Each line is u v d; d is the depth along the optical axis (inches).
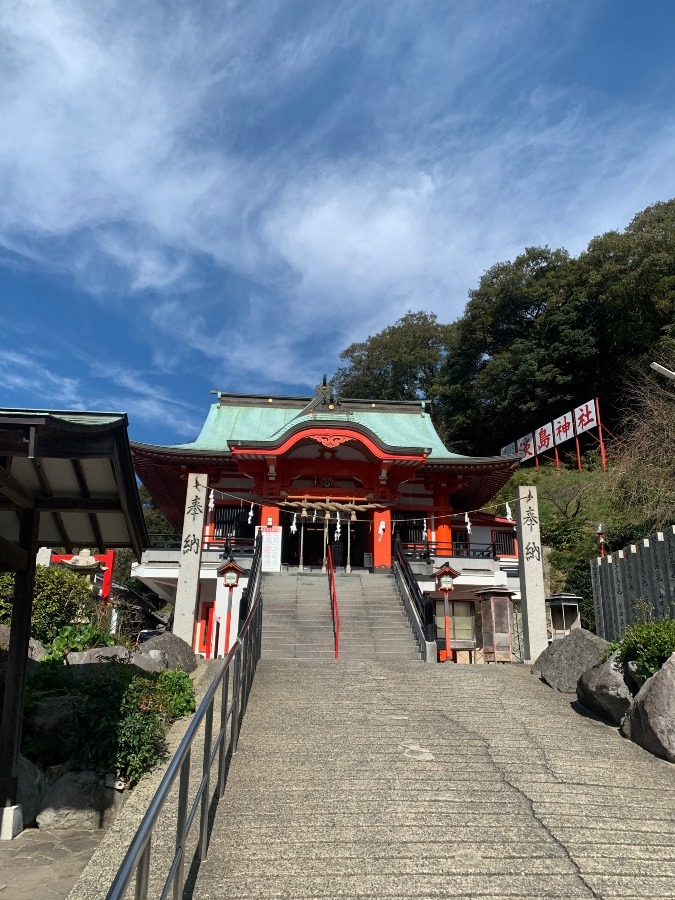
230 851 189.0
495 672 451.5
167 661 426.9
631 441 805.2
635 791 238.2
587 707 353.1
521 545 617.0
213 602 874.8
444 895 166.7
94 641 461.7
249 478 1013.8
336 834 200.2
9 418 214.2
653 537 431.8
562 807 222.2
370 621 654.5
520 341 1765.5
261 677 410.9
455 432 1929.1
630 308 1558.8
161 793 127.2
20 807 244.2
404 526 1027.9
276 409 1161.4
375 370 2265.0
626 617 465.1
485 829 204.7
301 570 908.0
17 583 270.4
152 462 975.0
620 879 175.5
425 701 362.9
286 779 244.5
